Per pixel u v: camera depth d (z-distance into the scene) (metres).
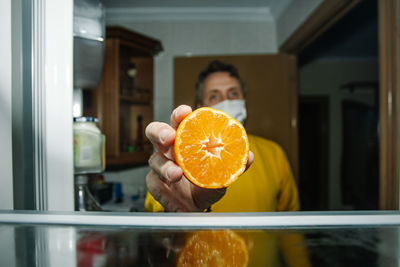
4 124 0.36
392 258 0.18
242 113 1.03
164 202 0.48
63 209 0.38
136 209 1.46
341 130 3.87
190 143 0.35
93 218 0.25
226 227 0.24
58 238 0.21
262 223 0.24
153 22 2.26
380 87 0.92
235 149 0.36
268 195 0.82
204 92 1.12
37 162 0.37
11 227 0.24
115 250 0.19
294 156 2.07
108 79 1.79
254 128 2.08
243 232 0.23
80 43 0.48
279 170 0.96
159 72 2.26
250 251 0.19
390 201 0.89
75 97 0.58
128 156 1.90
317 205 4.07
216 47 2.26
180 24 2.26
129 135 2.10
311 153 4.49
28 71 0.37
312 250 0.19
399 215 0.26
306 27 1.64
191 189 0.46
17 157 0.36
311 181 4.44
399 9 0.86
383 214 0.27
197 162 0.35
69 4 0.38
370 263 0.17
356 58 3.77
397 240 0.21
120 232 0.23
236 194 0.77
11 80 0.36
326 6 1.39
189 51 2.26
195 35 2.26
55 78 0.38
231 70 1.11
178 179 0.34
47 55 0.38
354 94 3.88
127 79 1.99
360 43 3.15
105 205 1.69
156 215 0.26
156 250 0.19
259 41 2.27
